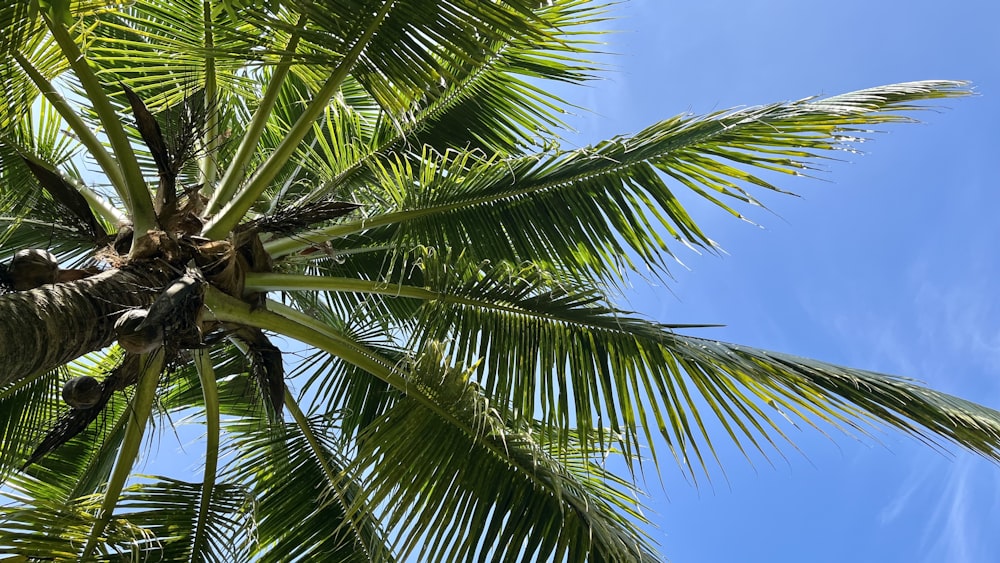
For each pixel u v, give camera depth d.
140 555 4.79
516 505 4.34
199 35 4.58
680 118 4.80
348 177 5.79
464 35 3.64
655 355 4.41
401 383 4.57
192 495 5.14
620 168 4.84
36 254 3.73
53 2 2.14
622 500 5.46
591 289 4.53
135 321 3.46
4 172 4.90
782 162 4.61
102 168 4.52
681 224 4.80
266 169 4.43
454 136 6.11
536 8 3.77
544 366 4.52
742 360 4.34
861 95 4.50
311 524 5.54
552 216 4.92
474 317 4.57
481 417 4.32
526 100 6.02
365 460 4.36
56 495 5.87
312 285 4.51
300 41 4.23
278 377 4.74
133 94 4.22
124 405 6.30
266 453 5.72
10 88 4.30
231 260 4.28
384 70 3.79
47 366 3.23
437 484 4.36
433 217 4.95
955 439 4.05
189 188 4.51
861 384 4.20
